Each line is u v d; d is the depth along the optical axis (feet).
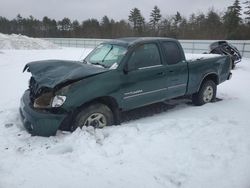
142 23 219.20
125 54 15.80
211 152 12.77
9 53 71.67
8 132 14.82
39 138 13.83
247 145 13.52
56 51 87.71
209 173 11.10
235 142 13.84
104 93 14.60
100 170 11.25
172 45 18.58
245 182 10.55
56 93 13.53
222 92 26.84
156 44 17.54
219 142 13.83
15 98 22.85
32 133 14.06
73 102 13.60
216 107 20.65
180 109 20.33
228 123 16.63
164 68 17.52
